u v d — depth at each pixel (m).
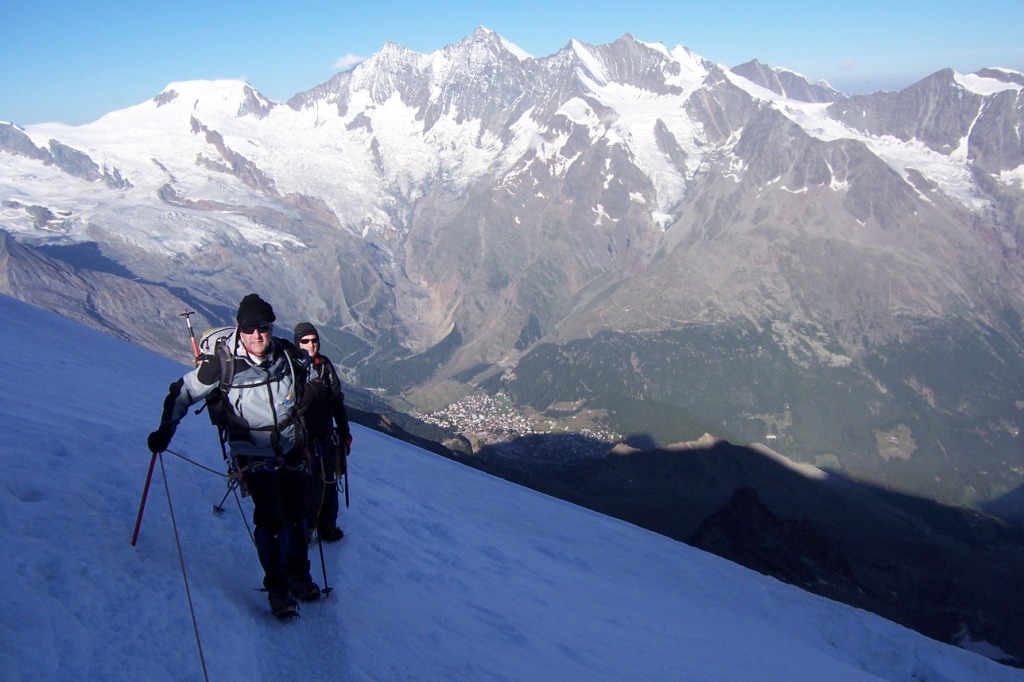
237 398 6.64
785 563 78.38
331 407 8.52
